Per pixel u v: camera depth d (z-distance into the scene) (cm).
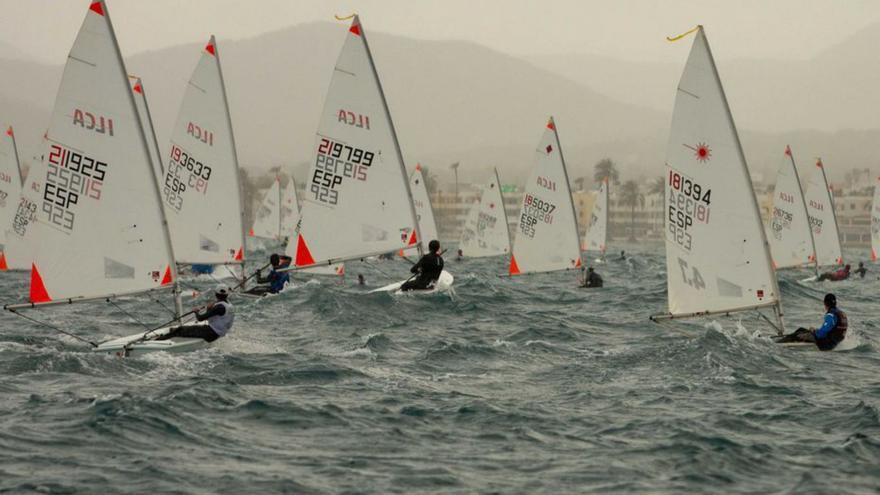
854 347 9081
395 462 5172
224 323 8588
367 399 6731
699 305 9094
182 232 14038
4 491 4491
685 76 8925
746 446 5500
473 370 8062
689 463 5159
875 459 5266
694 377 7625
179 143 14000
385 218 12262
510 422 6103
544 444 5594
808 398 6844
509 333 10488
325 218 12319
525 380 7625
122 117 8206
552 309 13562
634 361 8362
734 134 8769
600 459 5266
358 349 8956
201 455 5209
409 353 8912
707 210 8950
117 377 7225
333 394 6875
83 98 8200
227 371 7581
